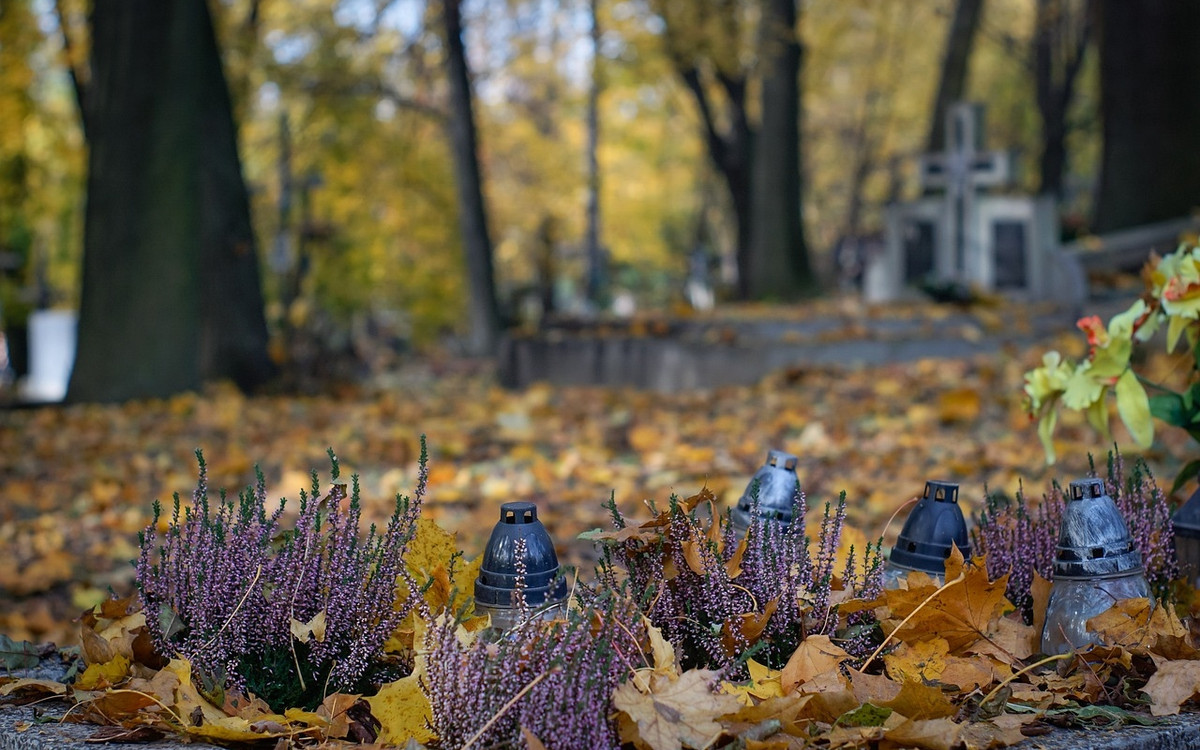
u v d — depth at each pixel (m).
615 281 53.09
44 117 22.94
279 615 2.86
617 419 9.44
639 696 2.38
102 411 11.73
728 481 6.57
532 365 13.42
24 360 34.75
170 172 12.99
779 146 22.97
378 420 10.50
